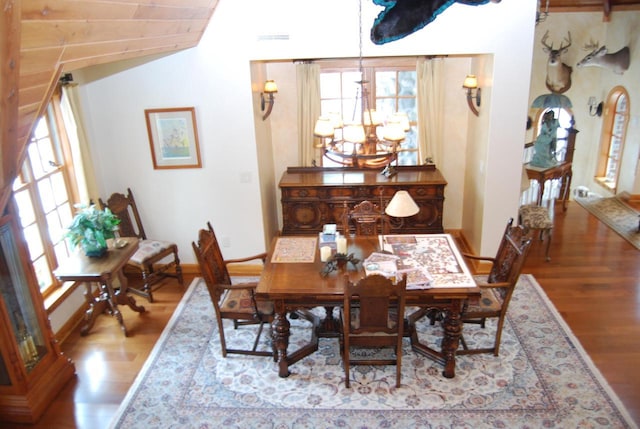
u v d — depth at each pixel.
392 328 3.04
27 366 3.05
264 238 4.88
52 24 2.03
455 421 2.90
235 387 3.27
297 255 3.57
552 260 5.08
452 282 3.10
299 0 4.04
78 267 3.73
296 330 3.91
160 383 3.32
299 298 3.14
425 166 5.33
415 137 5.48
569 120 7.54
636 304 4.16
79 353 3.69
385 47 4.08
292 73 5.31
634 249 5.32
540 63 7.25
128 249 4.00
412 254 3.52
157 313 4.24
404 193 3.21
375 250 3.61
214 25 4.16
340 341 3.53
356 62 5.26
